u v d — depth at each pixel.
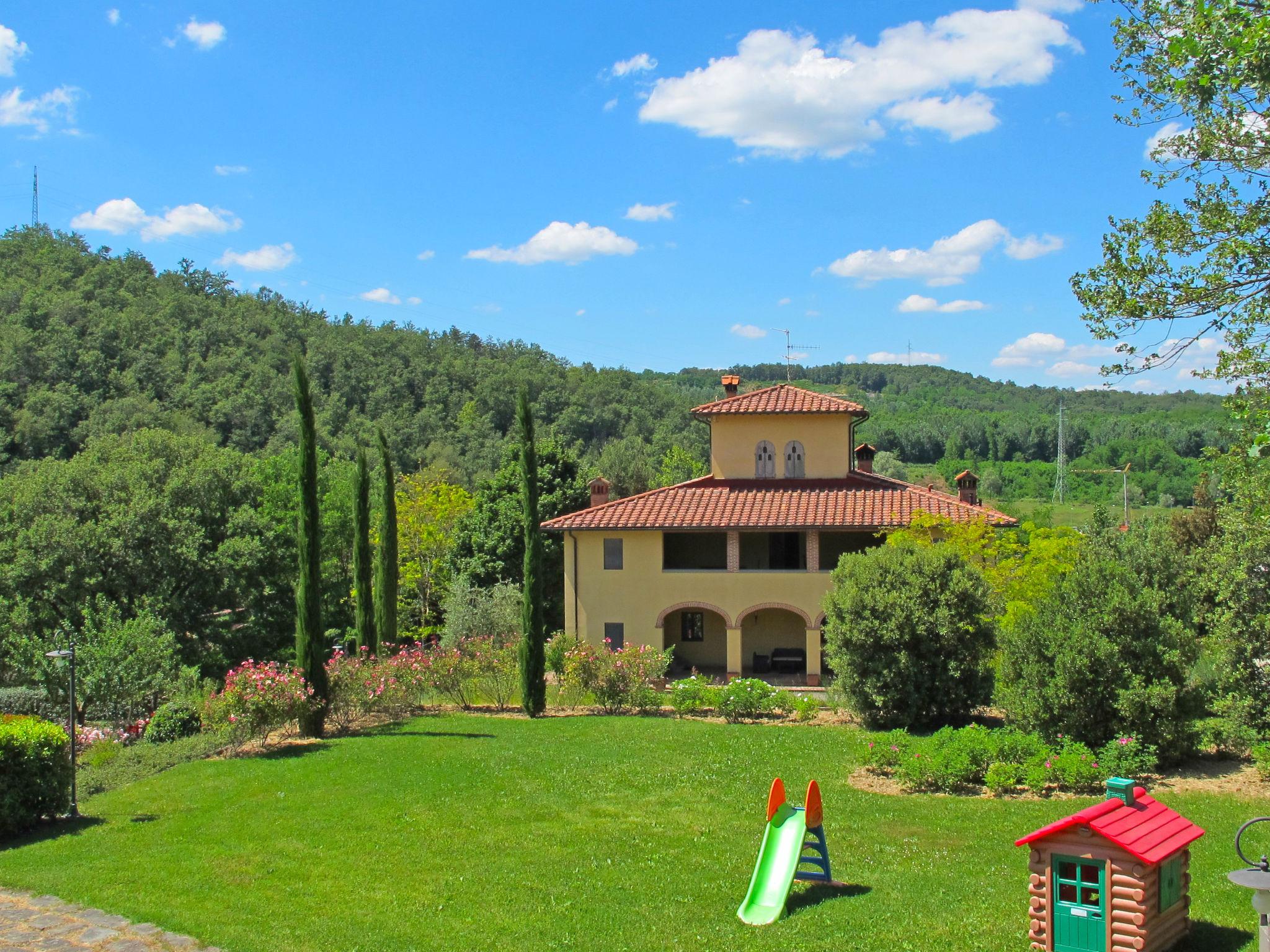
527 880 12.07
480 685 28.02
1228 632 17.75
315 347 105.88
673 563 39.50
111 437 43.81
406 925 10.55
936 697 22.19
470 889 11.75
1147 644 17.55
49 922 10.70
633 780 17.41
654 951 9.71
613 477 78.12
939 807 15.38
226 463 41.66
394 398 105.31
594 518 34.78
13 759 14.52
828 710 26.06
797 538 39.00
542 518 46.91
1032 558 26.30
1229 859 12.09
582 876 12.20
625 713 26.23
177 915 10.84
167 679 25.58
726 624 34.12
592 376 130.62
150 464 39.41
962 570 22.53
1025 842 9.05
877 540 36.34
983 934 9.65
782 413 35.97
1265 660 17.58
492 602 41.16
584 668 26.45
